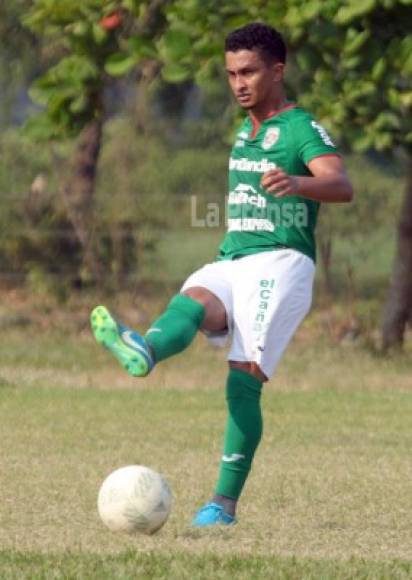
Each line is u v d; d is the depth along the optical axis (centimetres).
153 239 6281
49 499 2305
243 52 1989
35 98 4603
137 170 7138
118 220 6206
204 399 4100
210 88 4456
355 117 4484
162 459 2889
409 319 6231
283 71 2012
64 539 1889
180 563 1653
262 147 1998
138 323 5894
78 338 5784
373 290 6550
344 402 4072
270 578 1580
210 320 1977
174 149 7438
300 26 4388
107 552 1758
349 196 1909
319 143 1959
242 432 2019
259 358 1991
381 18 4472
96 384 4516
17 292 6700
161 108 7381
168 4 4634
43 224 6644
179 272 6419
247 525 2050
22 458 2859
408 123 4469
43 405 3881
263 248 2006
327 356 5241
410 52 4347
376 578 1588
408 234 5375
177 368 4934
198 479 2583
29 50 6650
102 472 2664
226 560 1675
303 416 3741
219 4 4444
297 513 2198
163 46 4441
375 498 2372
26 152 7094
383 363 5088
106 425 3488
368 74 4412
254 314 1983
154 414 3734
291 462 2873
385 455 3003
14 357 5131
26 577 1570
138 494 1917
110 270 6253
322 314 6091
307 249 2017
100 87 4641
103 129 7150
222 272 2017
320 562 1689
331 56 4466
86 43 4591
